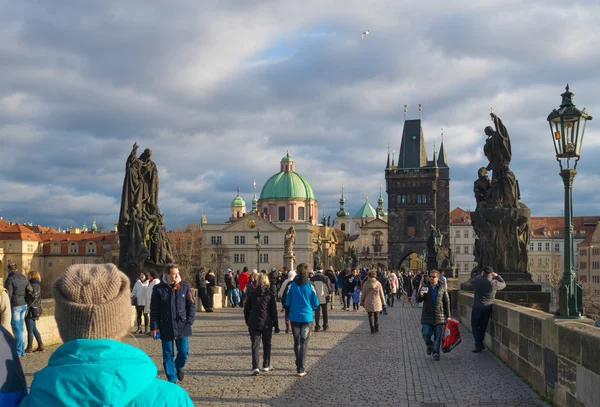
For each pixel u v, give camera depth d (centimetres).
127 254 3095
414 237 15675
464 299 2952
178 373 1545
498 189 2798
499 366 1784
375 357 1997
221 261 15675
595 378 1005
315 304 1694
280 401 1338
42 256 17025
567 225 1343
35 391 347
